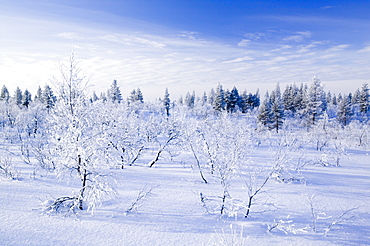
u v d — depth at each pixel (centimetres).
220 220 734
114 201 812
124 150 1529
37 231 596
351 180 1252
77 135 714
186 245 587
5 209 679
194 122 1421
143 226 668
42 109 3391
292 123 4678
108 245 570
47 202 729
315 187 1090
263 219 747
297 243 616
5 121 3847
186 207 809
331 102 8725
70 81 734
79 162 739
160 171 1314
